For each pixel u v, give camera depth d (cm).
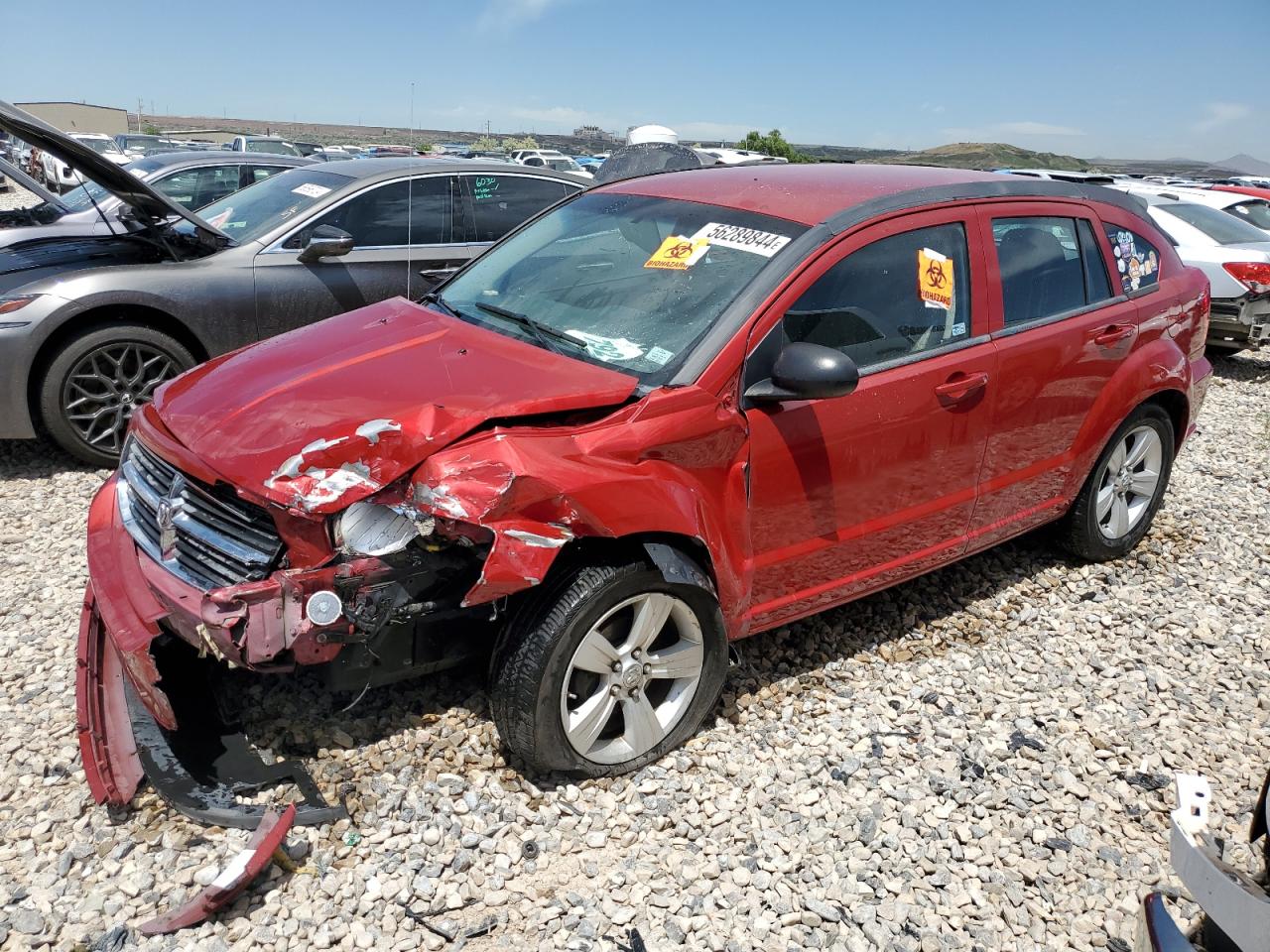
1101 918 275
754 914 265
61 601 403
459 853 274
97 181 550
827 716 353
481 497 257
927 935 264
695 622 311
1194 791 218
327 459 263
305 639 255
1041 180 430
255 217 640
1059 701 378
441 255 659
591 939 252
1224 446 732
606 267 368
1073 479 445
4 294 528
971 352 377
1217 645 427
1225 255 1012
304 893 256
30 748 307
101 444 556
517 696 280
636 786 307
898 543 379
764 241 342
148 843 268
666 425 294
